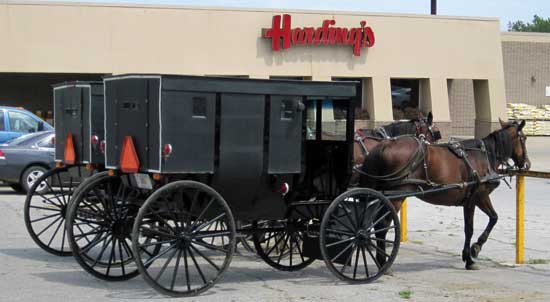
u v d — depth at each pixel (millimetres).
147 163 8836
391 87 38531
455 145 11359
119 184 10125
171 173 8750
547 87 46219
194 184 8812
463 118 40938
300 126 9594
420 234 14828
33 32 30938
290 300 9078
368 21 35750
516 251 12195
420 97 37812
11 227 14438
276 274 10727
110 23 31734
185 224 9273
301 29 34219
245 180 9273
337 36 34875
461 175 11320
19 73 32375
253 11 33688
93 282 9922
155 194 8641
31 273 10461
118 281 9953
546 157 34438
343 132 10109
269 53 34000
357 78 36312
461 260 12289
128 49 32000
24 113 23875
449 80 39969
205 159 8930
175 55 32656
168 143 8672
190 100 8797
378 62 36000
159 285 8867
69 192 11953
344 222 9875
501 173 12070
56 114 11844
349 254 9906
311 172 10219
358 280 10062
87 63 31562
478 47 38094
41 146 20141
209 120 8930
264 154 9359
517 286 10258
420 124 13172
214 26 33156
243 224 10688
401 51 36469
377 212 10062
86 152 11055
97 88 10844
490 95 38438
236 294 9344
